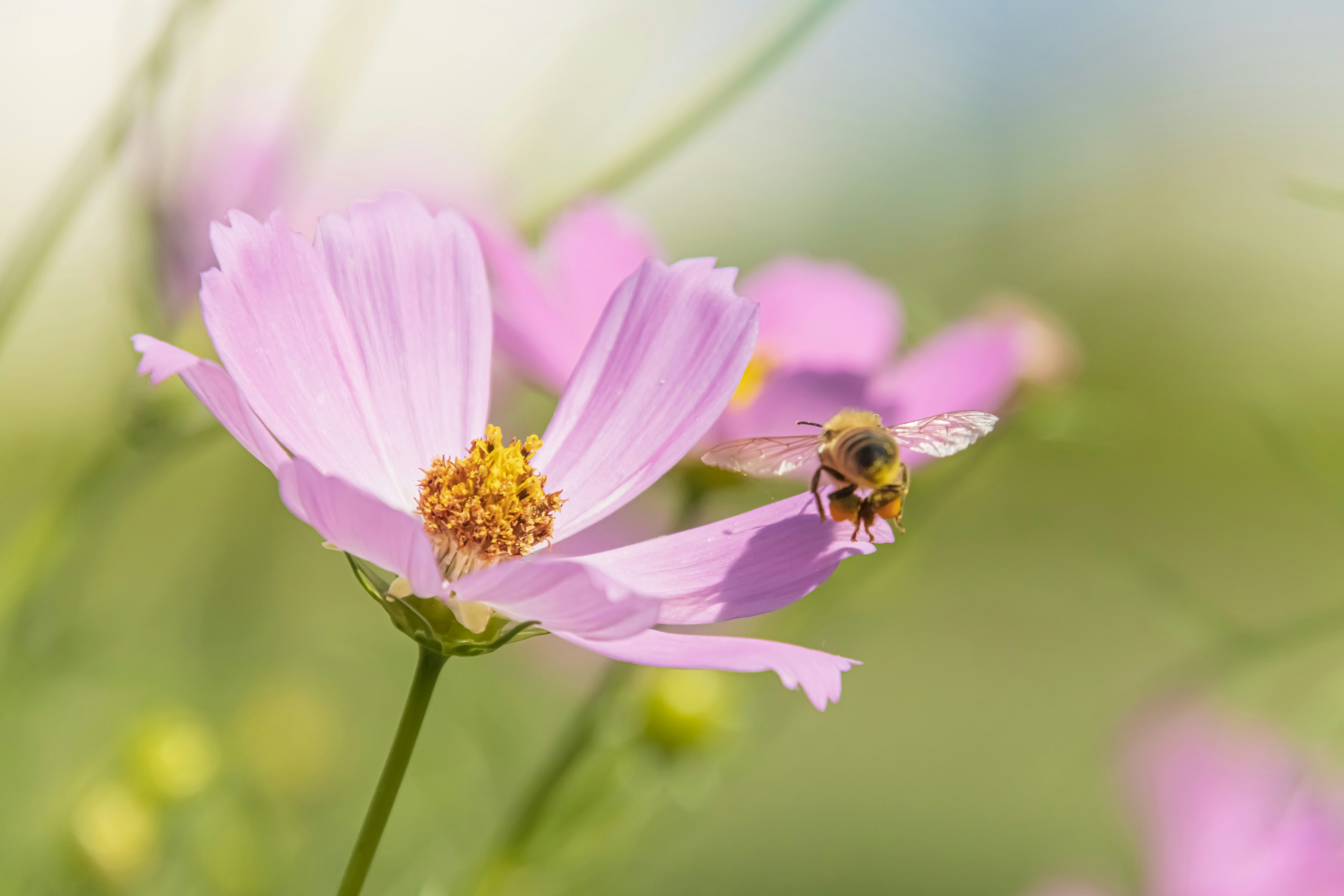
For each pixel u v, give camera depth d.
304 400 0.24
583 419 0.25
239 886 0.29
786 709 0.29
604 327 0.25
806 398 0.27
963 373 0.28
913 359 0.29
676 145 0.27
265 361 0.24
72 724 0.29
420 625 0.23
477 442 0.25
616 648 0.23
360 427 0.25
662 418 0.25
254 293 0.24
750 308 0.25
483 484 0.25
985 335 0.28
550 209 0.27
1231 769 0.29
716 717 0.28
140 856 0.28
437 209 0.27
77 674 0.28
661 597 0.24
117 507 0.27
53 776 0.29
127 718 0.29
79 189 0.25
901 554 0.29
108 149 0.25
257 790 0.29
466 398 0.25
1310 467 0.29
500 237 0.27
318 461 0.24
